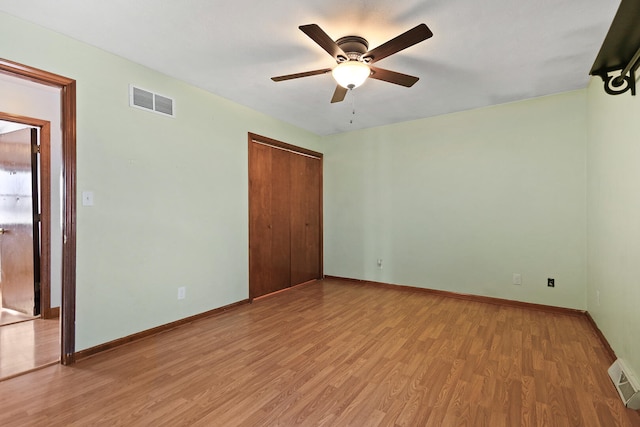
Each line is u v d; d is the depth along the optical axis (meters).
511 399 1.82
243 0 1.84
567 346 2.51
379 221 4.58
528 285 3.52
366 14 1.96
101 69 2.43
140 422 1.63
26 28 2.07
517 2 1.85
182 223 3.02
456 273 3.96
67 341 2.24
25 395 1.86
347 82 2.23
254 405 1.77
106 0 1.85
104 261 2.46
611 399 1.81
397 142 4.40
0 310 3.46
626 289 2.04
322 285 4.65
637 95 1.88
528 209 3.51
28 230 3.28
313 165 4.96
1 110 2.99
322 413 1.70
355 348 2.50
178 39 2.28
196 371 2.14
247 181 3.75
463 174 3.89
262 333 2.81
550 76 2.88
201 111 3.19
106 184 2.47
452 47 2.35
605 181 2.54
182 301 3.02
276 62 2.62
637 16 1.28
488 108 3.72
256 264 3.94
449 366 2.20
